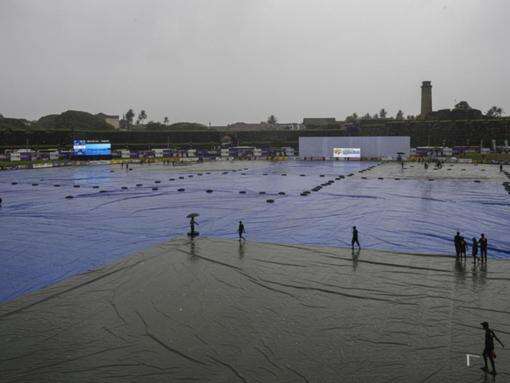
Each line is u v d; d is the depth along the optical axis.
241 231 29.77
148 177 81.38
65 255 26.62
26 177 82.75
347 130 181.38
